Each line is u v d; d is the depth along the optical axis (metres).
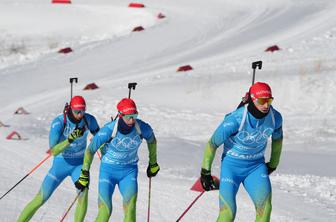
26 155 34.84
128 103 16.89
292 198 24.91
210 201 24.81
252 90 15.84
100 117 49.16
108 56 72.88
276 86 53.53
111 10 92.31
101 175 17.95
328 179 27.64
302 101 50.81
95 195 25.89
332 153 36.19
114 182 17.95
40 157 34.41
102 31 84.19
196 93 54.22
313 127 44.69
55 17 88.75
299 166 31.56
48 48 77.88
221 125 16.20
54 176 19.62
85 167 17.83
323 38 70.44
